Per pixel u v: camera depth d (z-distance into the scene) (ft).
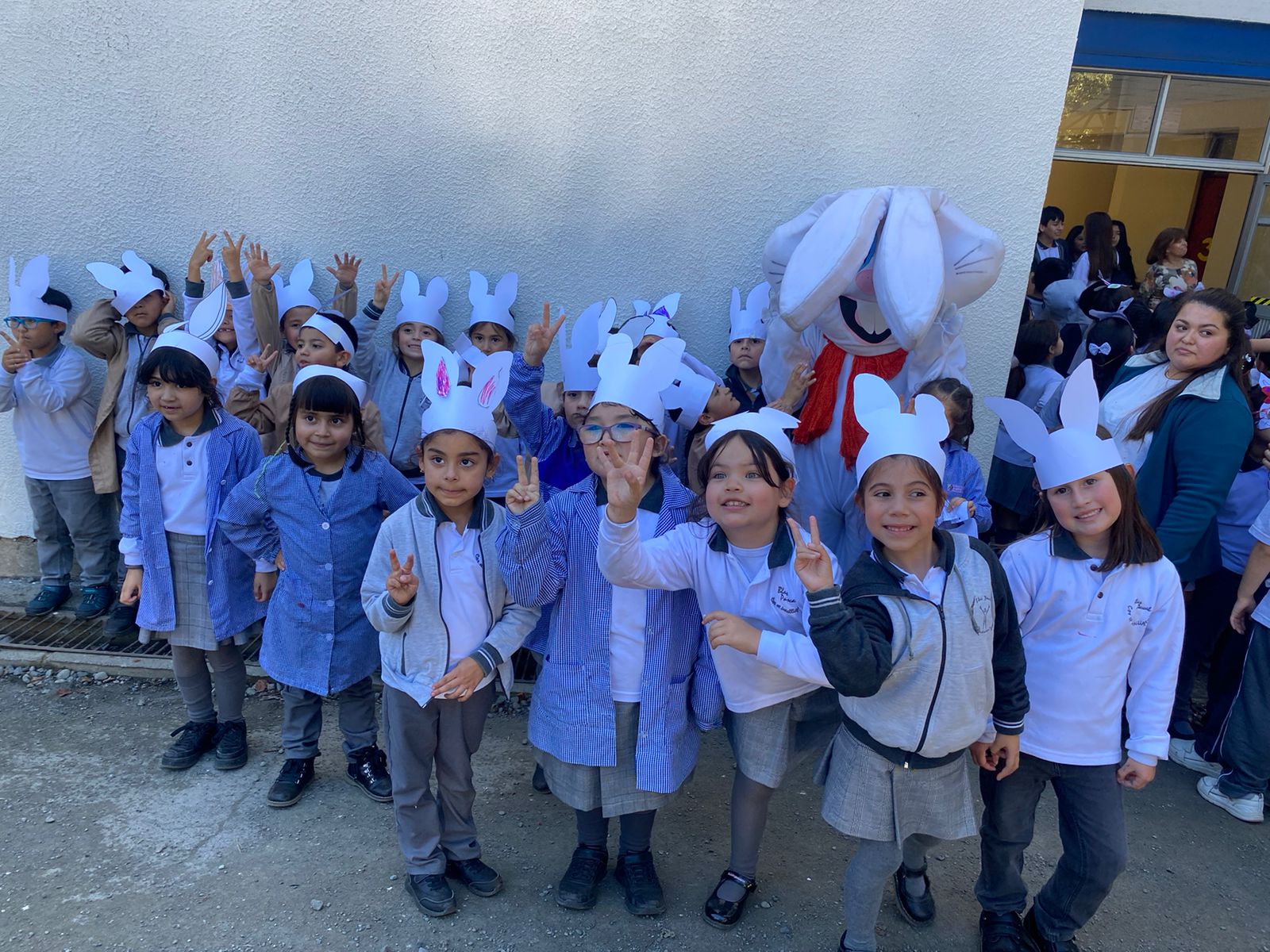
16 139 12.32
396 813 8.19
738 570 7.65
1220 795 10.39
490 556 8.04
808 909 8.46
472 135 12.00
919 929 8.27
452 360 7.75
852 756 7.23
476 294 12.09
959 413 9.79
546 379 12.86
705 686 8.18
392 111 11.98
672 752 7.79
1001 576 6.97
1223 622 11.43
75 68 12.02
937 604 6.68
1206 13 19.36
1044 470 7.22
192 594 9.82
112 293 12.99
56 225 12.66
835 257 8.86
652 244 12.25
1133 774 7.20
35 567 14.01
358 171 12.23
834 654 6.20
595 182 12.07
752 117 11.73
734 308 12.12
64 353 12.57
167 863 8.71
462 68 11.76
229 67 11.93
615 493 6.89
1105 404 10.92
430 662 7.90
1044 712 7.32
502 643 7.84
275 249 12.57
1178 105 20.49
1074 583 7.20
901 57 11.42
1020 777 7.45
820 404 10.16
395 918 8.13
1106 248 21.66
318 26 11.71
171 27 11.81
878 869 7.18
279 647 9.27
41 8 11.80
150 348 12.49
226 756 10.20
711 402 10.53
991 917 8.00
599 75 11.68
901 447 6.64
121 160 12.37
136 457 9.75
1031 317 19.89
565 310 12.55
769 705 7.76
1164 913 8.66
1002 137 11.61
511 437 11.93
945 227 9.58
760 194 11.98
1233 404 9.53
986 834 7.80
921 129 11.64
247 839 9.12
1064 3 11.15
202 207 12.50
